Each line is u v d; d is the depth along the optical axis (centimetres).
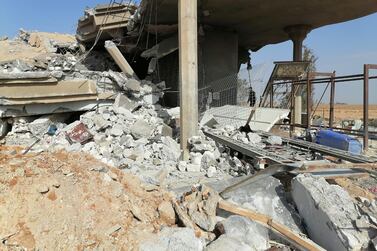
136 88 1280
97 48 2109
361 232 430
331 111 1221
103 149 933
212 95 1622
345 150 902
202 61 1673
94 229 414
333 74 1369
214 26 1720
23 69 1188
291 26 1791
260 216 496
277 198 559
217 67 1719
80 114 1259
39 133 1120
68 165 508
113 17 1598
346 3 1414
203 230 478
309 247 439
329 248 452
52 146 943
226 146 1002
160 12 1391
